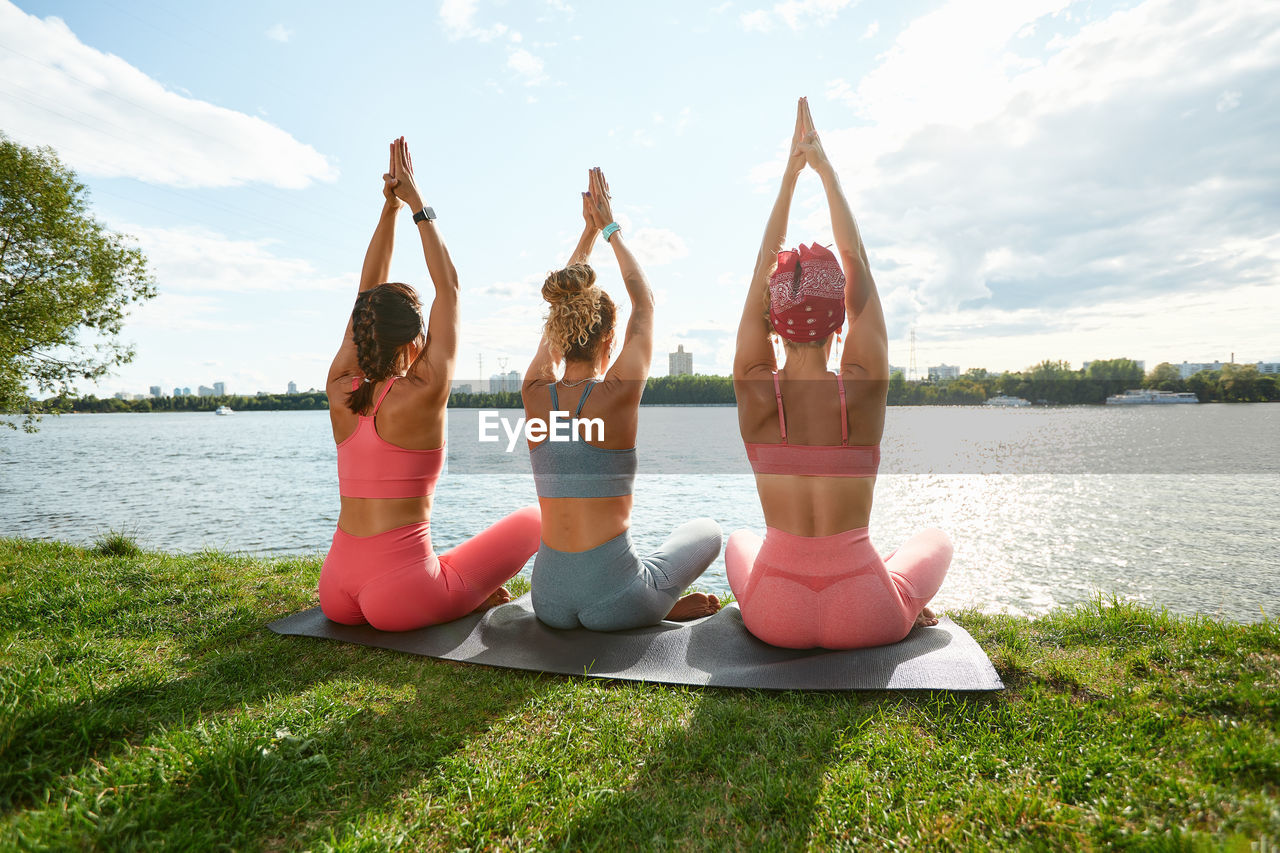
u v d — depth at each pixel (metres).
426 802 1.73
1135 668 2.42
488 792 1.75
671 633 2.93
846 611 2.53
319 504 18.75
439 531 13.04
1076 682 2.35
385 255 3.26
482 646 2.84
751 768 1.87
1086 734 1.95
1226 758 1.69
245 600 3.60
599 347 2.93
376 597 2.88
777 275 2.52
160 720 2.13
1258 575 8.55
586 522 2.85
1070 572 8.81
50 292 11.90
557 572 2.90
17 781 1.69
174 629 3.16
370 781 1.85
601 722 2.15
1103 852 1.44
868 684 2.32
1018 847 1.48
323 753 1.95
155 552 5.42
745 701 2.31
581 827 1.63
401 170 2.96
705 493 17.30
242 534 13.48
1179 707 2.05
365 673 2.62
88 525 14.81
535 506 3.43
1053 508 15.05
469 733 2.11
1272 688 2.04
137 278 13.24
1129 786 1.64
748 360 2.61
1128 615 3.01
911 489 18.48
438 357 2.81
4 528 14.42
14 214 11.71
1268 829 1.40
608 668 2.59
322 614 3.31
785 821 1.66
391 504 2.86
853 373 2.48
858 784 1.77
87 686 2.26
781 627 2.60
